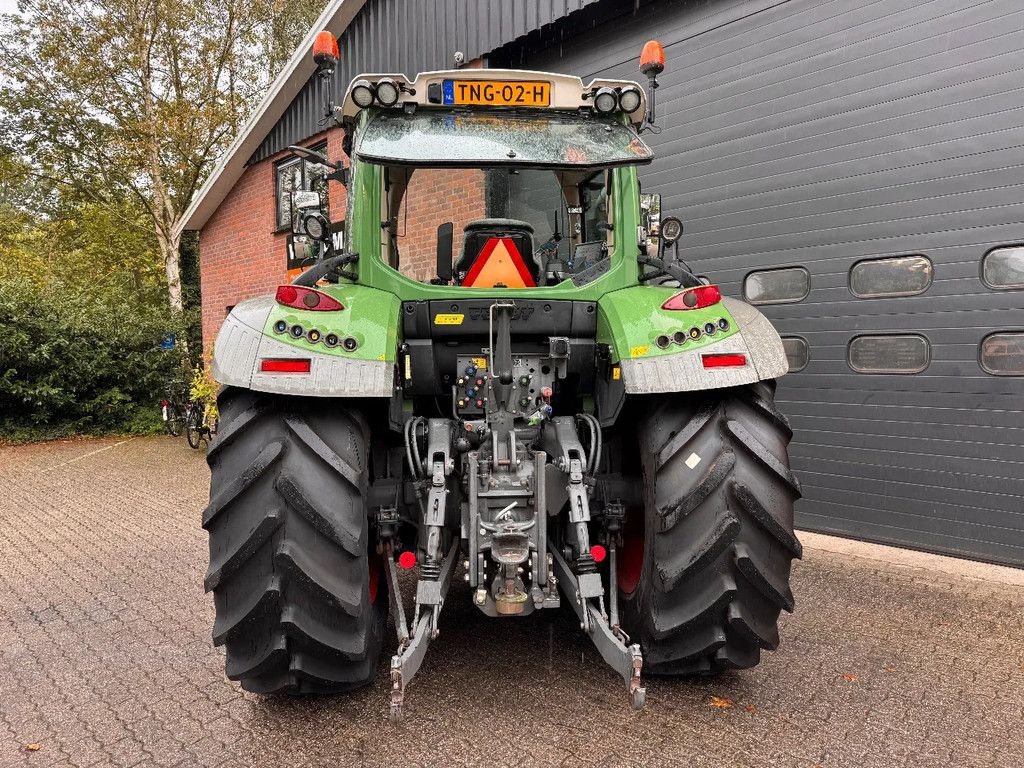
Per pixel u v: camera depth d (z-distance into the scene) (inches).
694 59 235.3
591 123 118.3
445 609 148.9
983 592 161.9
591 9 253.4
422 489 106.6
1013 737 101.9
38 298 480.7
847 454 207.0
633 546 118.1
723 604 98.1
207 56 624.1
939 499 190.7
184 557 197.6
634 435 123.0
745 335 105.7
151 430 501.0
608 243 126.0
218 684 119.4
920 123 190.1
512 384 117.5
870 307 201.2
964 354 185.3
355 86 112.7
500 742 98.7
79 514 255.0
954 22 183.6
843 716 107.0
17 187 688.4
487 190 130.0
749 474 99.3
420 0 315.9
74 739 103.1
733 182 228.1
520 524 100.7
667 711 107.2
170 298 631.2
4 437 456.8
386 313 106.9
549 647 129.2
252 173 466.0
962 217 183.9
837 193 206.1
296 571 91.8
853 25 200.8
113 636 141.9
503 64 291.0
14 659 131.8
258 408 98.1
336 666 100.8
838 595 160.4
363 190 117.4
